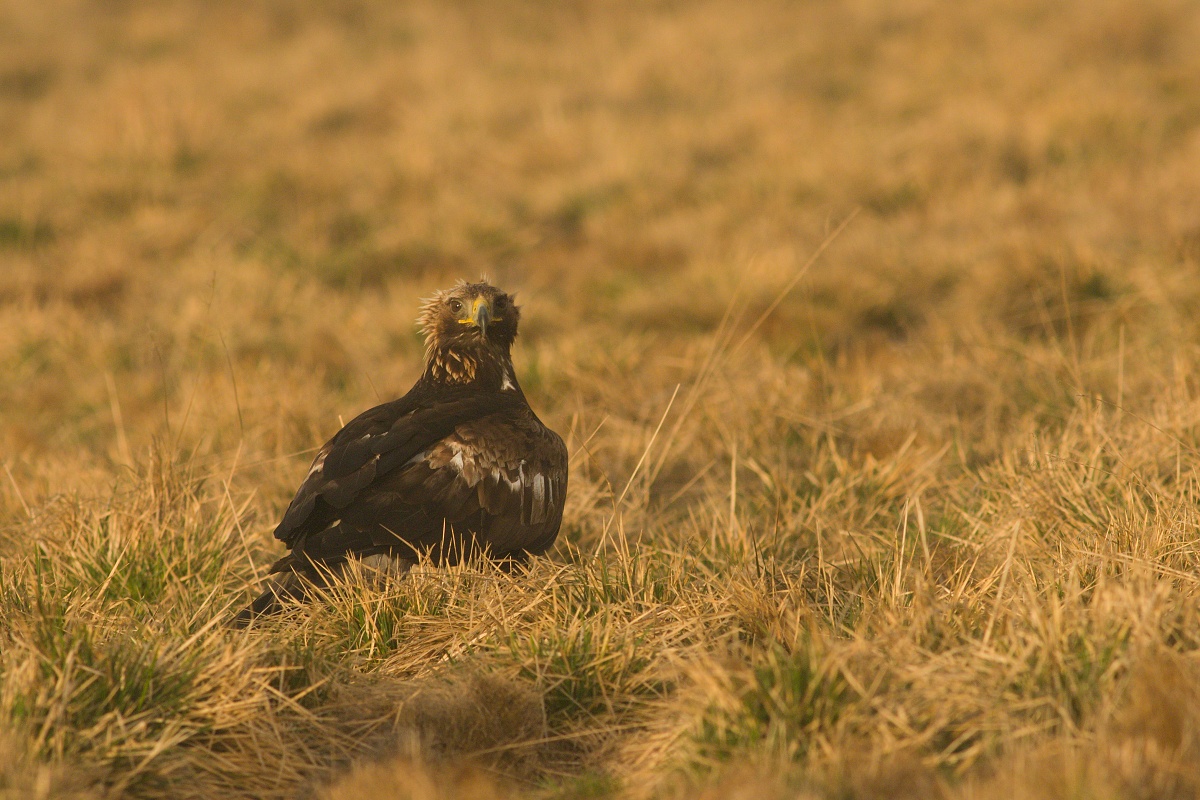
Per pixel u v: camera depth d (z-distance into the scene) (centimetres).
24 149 2730
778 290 1617
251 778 632
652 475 1111
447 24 3553
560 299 1822
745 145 2439
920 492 980
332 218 2225
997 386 1219
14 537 965
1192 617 632
